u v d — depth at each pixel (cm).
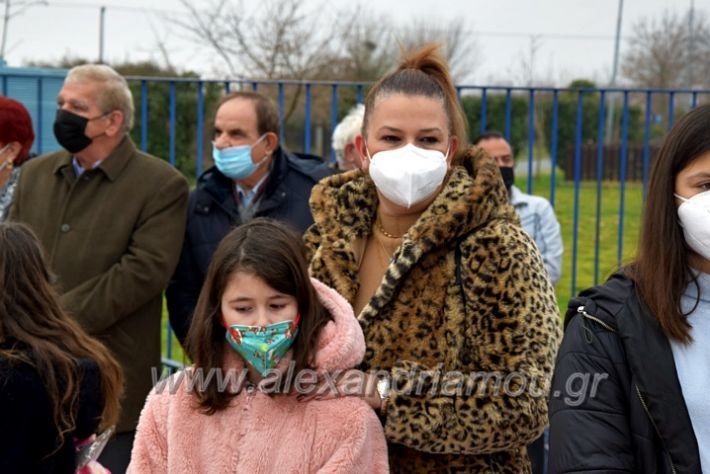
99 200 495
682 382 256
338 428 288
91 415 303
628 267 276
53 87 731
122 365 486
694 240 260
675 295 261
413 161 313
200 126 707
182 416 296
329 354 291
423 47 341
